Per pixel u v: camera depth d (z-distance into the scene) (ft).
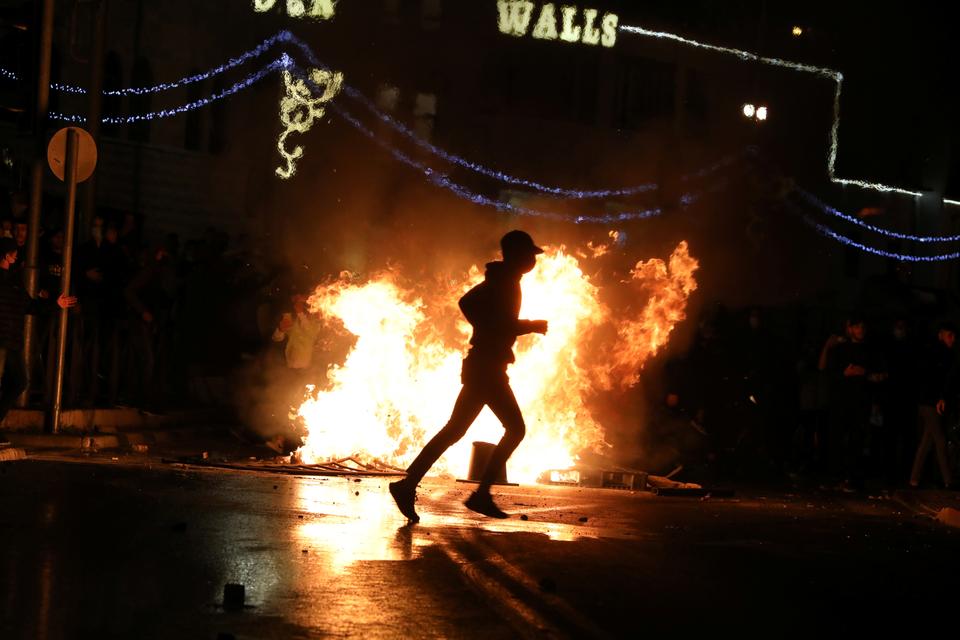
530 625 47.93
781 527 88.17
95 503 72.33
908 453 149.07
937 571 71.82
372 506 80.94
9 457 92.53
